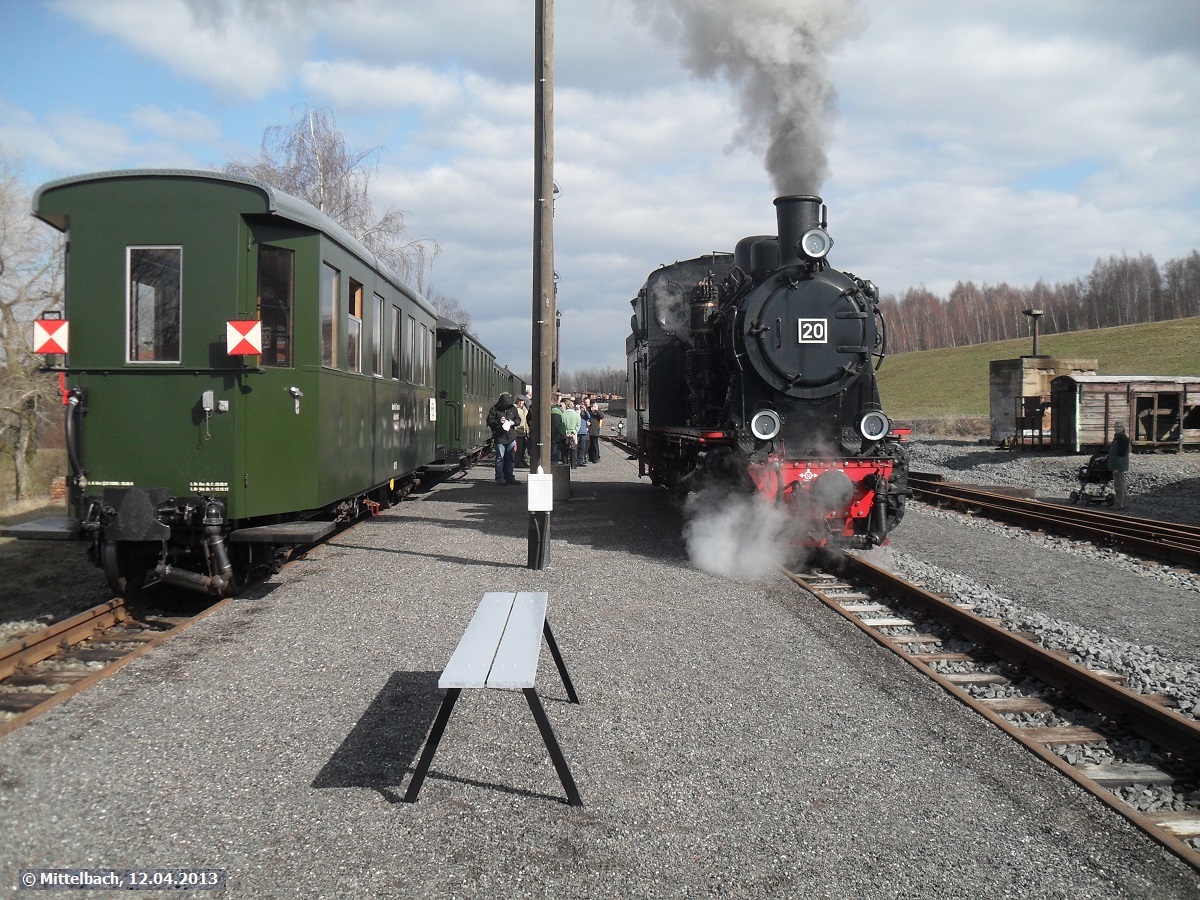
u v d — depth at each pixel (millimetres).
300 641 6148
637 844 3473
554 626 6586
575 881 3205
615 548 10023
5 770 4043
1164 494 16578
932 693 5207
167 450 7027
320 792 3867
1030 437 25641
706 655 5902
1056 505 15203
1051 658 5461
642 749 4379
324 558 9234
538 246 8836
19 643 5652
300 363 7484
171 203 7016
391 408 11109
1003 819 3705
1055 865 3354
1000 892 3178
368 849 3398
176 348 7039
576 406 23344
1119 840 3543
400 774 4055
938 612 6926
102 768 4078
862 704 5023
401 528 11359
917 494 16094
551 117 8859
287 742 4398
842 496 8641
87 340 7031
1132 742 4664
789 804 3820
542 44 8789
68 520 7074
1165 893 3182
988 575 8898
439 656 5820
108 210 7023
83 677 5504
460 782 3982
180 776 4008
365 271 9438
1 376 19609
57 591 8539
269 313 7328
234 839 3459
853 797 3891
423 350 13828
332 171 24672
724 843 3488
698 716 4820
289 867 3262
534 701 3799
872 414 9039
